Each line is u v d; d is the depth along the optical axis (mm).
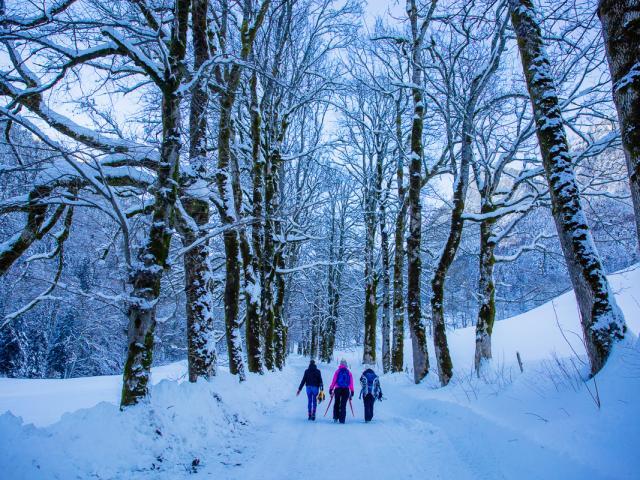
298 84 15930
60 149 5004
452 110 14039
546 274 15914
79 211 7828
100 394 14695
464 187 13273
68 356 28391
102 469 4512
